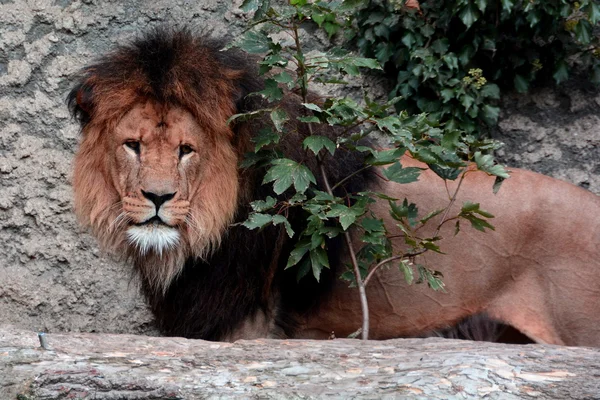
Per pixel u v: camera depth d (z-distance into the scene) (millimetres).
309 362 7281
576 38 13484
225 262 9656
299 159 9820
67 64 14578
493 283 10398
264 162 9555
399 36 13844
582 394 6430
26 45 14609
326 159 9969
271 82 9148
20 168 14406
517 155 14242
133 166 9094
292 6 10156
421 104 13836
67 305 14234
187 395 6461
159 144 9047
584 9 13539
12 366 6863
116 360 7164
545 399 6391
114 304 14242
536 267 10367
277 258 9789
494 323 10438
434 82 13641
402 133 9281
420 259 10375
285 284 10133
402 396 6352
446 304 10422
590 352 7582
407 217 9617
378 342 8180
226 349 7758
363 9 13797
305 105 8953
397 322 10508
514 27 13773
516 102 14234
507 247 10344
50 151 14438
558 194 10430
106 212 9445
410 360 7250
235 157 9492
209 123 9188
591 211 10406
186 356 7410
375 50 13922
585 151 14117
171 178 8953
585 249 10305
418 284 10375
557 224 10320
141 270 9820
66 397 6418
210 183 9336
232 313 9766
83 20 14648
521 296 10383
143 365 7059
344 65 9492
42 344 7418
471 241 10344
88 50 14633
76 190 9664
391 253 9906
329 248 10156
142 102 9117
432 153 9367
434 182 10508
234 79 9531
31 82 14586
